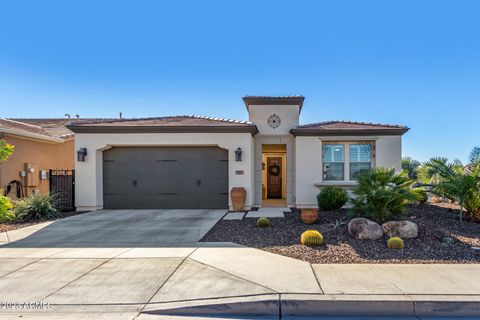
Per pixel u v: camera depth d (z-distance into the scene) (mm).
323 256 6199
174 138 12742
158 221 10203
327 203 11008
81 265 5801
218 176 12961
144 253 6559
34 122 19875
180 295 4484
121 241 7656
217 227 9156
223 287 4703
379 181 8328
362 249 6562
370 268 5488
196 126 12570
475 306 4152
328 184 13141
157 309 4160
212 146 12953
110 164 13102
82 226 9500
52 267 5695
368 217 8656
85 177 12625
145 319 3965
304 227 8875
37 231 8859
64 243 7500
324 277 5051
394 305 4184
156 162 13055
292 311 4230
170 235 8242
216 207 12898
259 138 14195
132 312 4113
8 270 5551
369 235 7141
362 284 4746
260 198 14023
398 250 6484
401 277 5035
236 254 6414
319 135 13336
